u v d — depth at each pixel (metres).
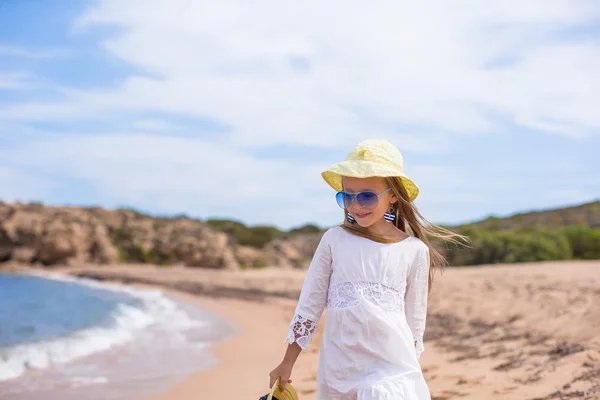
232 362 7.95
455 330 8.71
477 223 58.31
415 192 2.48
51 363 7.63
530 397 4.46
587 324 6.99
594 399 4.15
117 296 22.19
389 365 2.24
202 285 27.94
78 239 47.56
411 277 2.42
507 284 13.73
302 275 39.44
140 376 6.90
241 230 59.94
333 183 2.63
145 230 51.34
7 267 44.22
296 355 2.42
